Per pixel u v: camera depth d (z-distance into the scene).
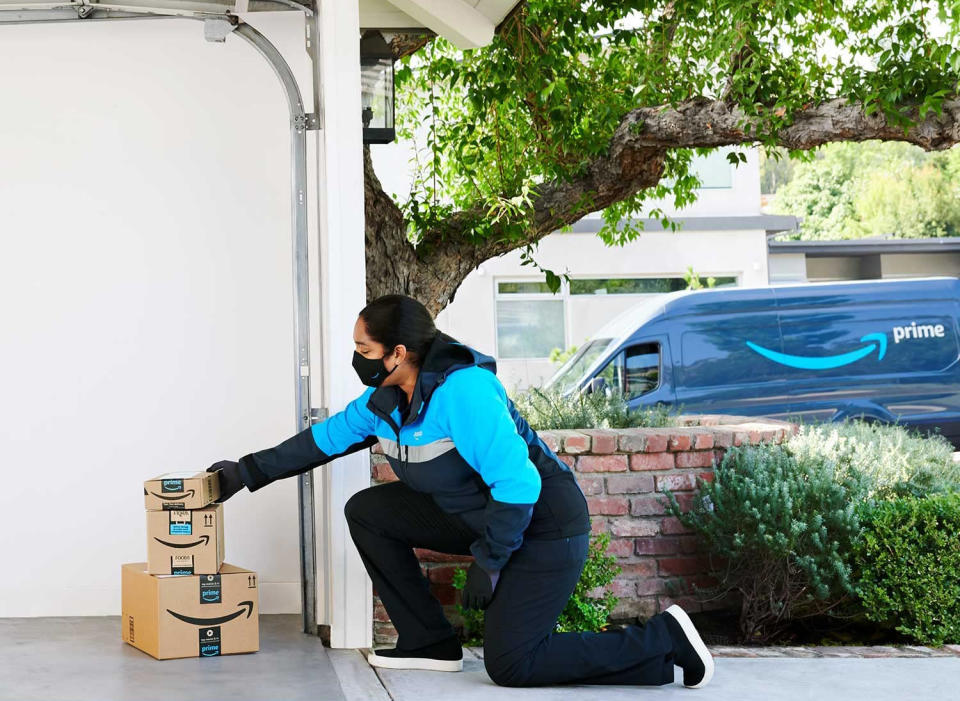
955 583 4.99
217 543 4.14
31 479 4.96
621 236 9.62
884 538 5.02
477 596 3.54
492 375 3.63
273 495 5.08
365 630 4.35
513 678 3.63
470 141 8.12
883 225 35.22
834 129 6.93
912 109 6.61
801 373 11.60
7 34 5.01
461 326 16.27
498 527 3.47
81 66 5.03
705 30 7.53
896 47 6.73
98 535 4.98
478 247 7.81
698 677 3.71
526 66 7.45
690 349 11.48
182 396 5.04
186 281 5.05
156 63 5.06
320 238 4.70
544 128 7.82
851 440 5.80
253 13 5.05
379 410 3.70
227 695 3.57
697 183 9.13
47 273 4.99
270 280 5.09
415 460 3.66
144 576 4.16
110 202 5.03
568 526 3.63
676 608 3.74
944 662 4.29
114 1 4.80
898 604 4.94
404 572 3.97
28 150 5.00
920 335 11.88
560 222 8.09
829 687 3.80
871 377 11.75
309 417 4.61
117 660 4.06
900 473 5.73
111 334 5.01
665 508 5.21
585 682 3.70
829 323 11.77
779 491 5.09
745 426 5.70
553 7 7.34
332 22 4.52
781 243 18.47
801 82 7.50
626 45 8.02
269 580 5.07
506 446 3.46
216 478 4.18
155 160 5.05
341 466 4.42
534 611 3.61
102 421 5.00
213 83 5.08
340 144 4.51
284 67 4.76
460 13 5.67
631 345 11.37
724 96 7.28
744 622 5.15
